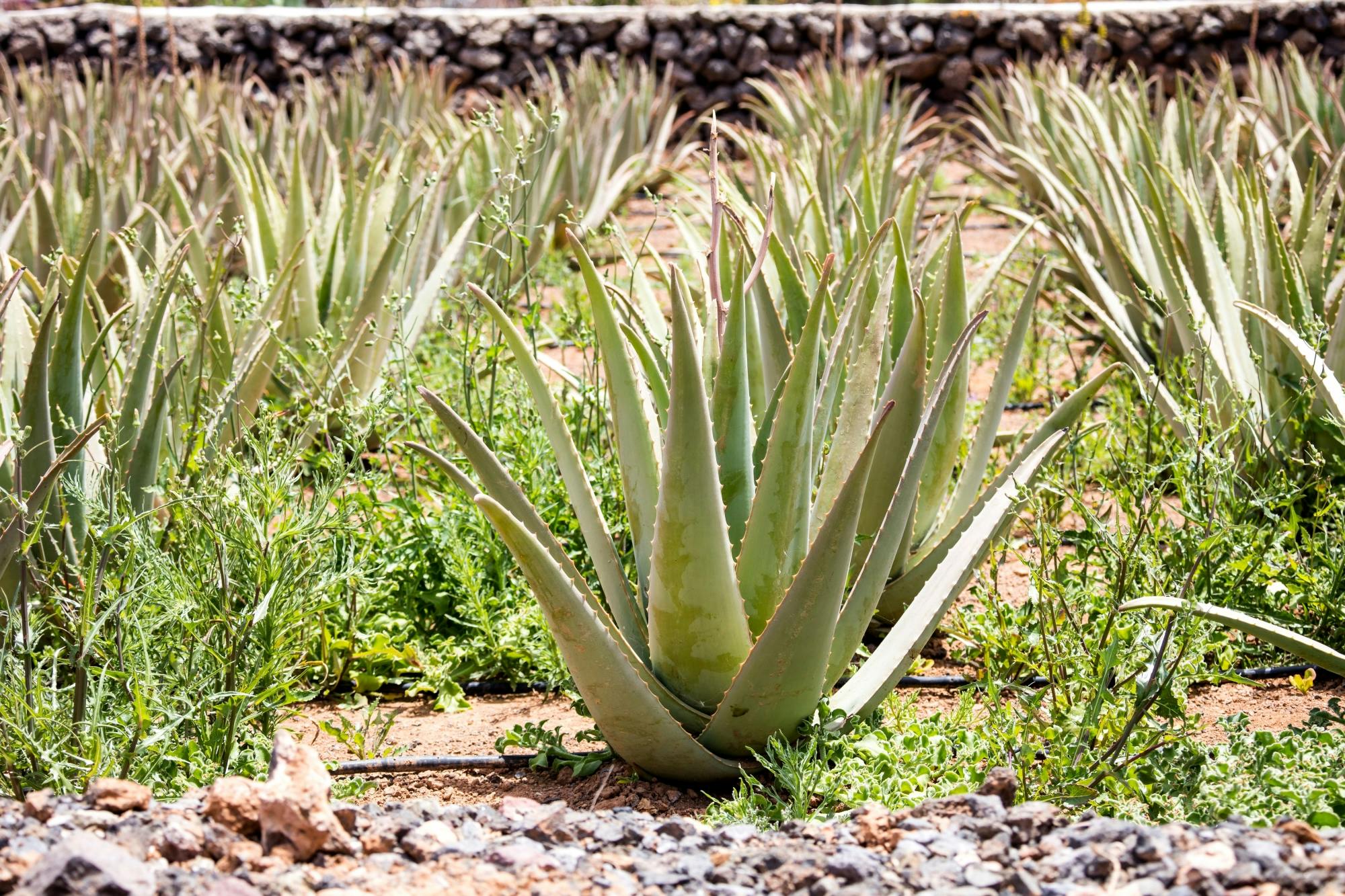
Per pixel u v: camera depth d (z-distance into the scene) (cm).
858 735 317
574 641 288
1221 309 482
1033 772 298
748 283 318
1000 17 1312
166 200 759
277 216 631
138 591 320
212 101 1069
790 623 290
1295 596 386
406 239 605
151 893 221
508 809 268
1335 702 315
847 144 952
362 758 334
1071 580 362
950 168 1221
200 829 242
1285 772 285
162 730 288
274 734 310
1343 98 938
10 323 389
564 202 873
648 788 316
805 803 290
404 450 471
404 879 235
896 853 241
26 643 297
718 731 310
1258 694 364
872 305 392
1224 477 362
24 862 229
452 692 379
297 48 1370
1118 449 477
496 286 535
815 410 319
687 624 304
